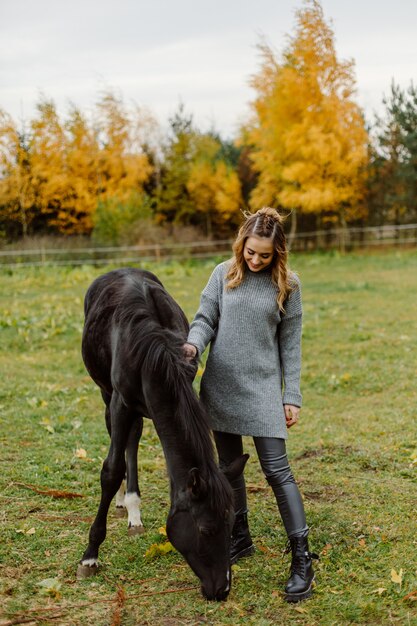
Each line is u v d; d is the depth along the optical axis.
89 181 23.02
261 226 2.89
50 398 6.32
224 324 3.06
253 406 2.99
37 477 4.24
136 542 3.41
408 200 22.72
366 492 3.99
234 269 3.04
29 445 4.94
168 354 2.77
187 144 25.05
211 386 3.08
